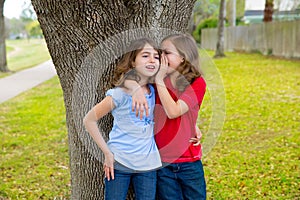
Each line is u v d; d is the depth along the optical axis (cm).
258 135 600
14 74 1628
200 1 2483
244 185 412
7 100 1003
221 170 459
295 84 1030
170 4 242
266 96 900
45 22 234
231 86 1066
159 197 231
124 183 216
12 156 537
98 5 224
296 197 379
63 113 815
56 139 616
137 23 234
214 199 381
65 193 406
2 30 1658
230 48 2491
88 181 262
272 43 1873
